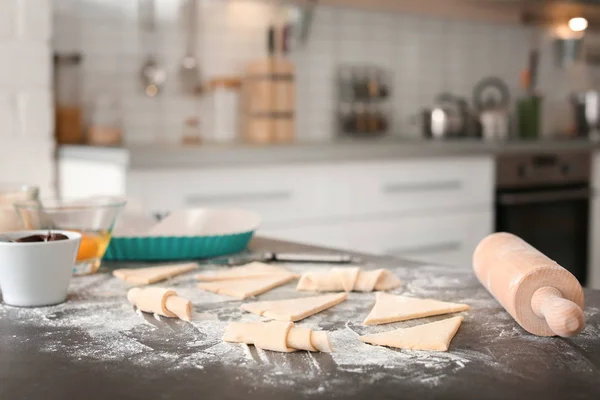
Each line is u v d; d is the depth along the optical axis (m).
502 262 0.81
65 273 0.86
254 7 3.15
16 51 2.31
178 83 2.98
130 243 1.11
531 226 3.18
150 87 2.92
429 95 3.66
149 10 2.89
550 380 0.59
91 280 0.99
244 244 1.20
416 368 0.62
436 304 0.82
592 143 3.37
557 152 3.25
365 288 0.91
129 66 2.88
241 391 0.57
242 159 2.44
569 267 3.32
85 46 2.78
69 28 2.74
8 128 2.32
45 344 0.70
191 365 0.63
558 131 4.09
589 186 3.37
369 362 0.64
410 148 2.82
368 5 3.28
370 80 3.37
